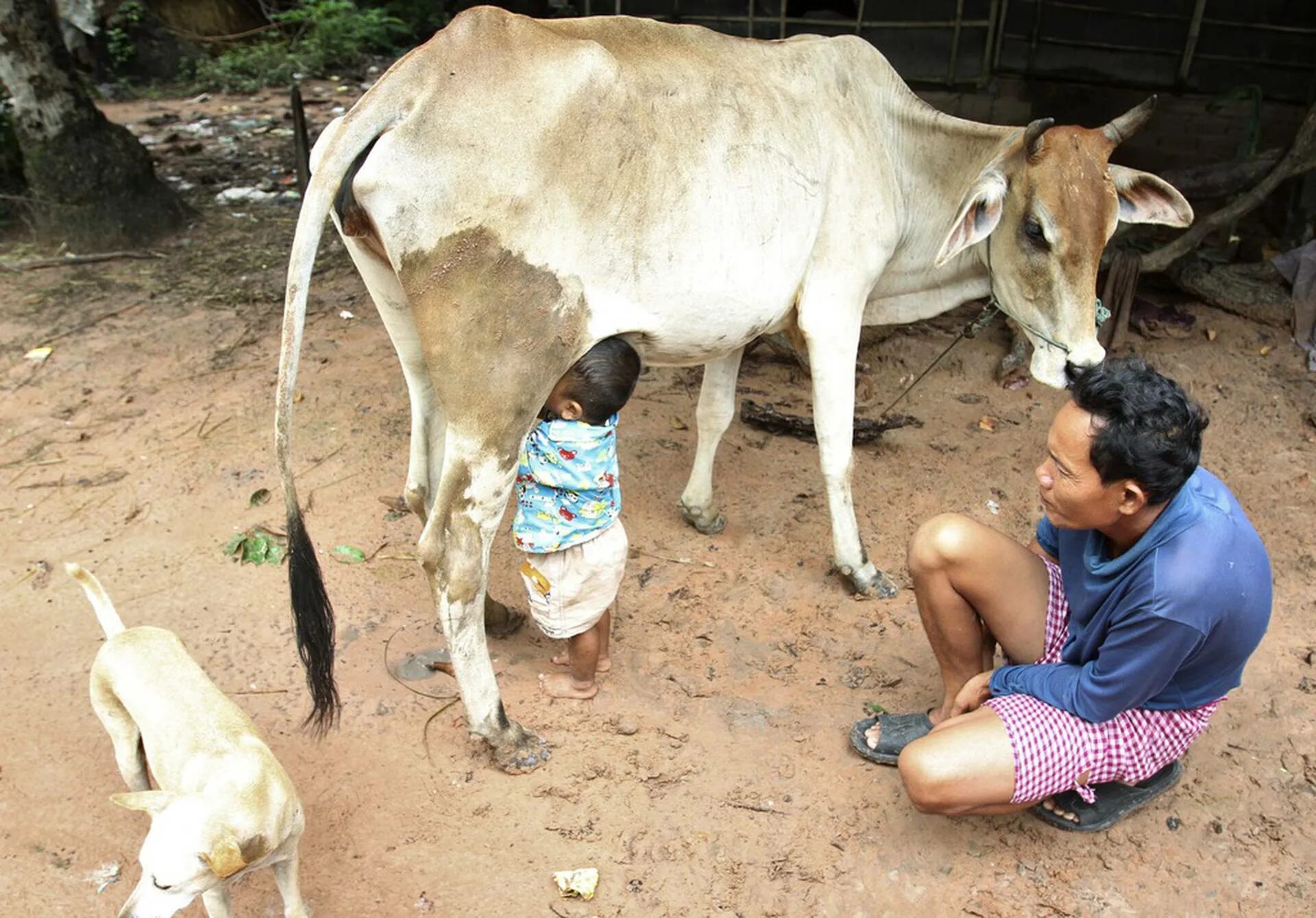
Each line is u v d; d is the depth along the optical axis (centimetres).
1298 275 552
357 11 1317
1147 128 671
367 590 359
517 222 259
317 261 659
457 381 265
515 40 262
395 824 272
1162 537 227
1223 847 270
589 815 276
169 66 1231
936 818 276
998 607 275
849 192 328
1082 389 218
